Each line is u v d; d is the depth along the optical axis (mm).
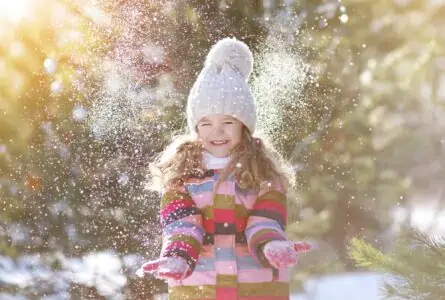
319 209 7730
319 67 7133
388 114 9539
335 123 7461
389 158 10242
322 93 7191
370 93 8836
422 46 9570
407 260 3168
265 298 3355
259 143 3566
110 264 5457
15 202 5574
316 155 7340
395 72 9047
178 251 3207
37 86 5688
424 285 3068
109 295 5328
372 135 8766
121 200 5578
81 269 5367
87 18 5777
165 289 5469
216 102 3516
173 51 5812
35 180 5582
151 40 5805
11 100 5633
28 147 5613
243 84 3617
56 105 5656
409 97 9586
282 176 3506
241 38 6164
